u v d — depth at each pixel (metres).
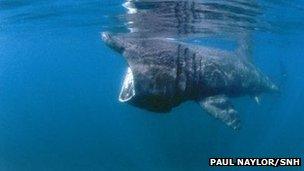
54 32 20.52
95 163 34.22
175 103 9.08
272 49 23.53
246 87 11.46
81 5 13.38
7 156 36.91
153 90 8.48
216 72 9.91
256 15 13.86
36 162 34.31
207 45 17.31
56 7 14.12
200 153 27.23
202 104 9.30
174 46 9.41
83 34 21.30
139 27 15.07
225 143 28.67
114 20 15.09
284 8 13.02
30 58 38.12
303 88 45.78
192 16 13.42
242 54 13.30
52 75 57.31
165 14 13.10
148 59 8.84
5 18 16.27
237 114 8.80
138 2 12.06
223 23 14.45
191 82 9.22
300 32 17.77
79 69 48.72
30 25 18.09
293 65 31.31
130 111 34.62
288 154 33.44
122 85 9.25
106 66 41.66
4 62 40.88
